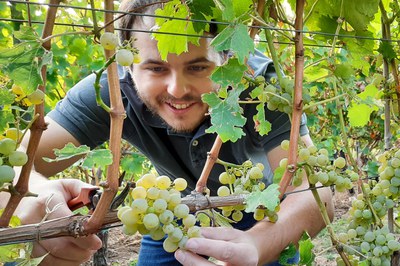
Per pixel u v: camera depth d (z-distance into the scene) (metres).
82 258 1.26
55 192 1.36
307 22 1.73
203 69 1.74
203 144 2.15
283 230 1.55
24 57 0.87
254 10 1.27
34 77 0.87
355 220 1.63
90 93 2.32
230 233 1.29
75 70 4.66
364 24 1.59
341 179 1.41
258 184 1.35
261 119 1.34
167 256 2.98
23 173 0.93
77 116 2.29
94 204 1.20
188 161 2.36
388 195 1.61
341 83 1.51
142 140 2.41
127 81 2.28
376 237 1.54
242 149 2.24
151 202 1.08
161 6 1.58
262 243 1.42
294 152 1.26
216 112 1.18
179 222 1.62
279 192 1.16
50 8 0.88
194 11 1.30
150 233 1.11
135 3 1.70
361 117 1.92
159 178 1.11
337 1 1.60
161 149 2.36
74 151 0.93
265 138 2.09
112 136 0.94
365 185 1.67
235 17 1.21
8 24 3.44
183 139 2.23
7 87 1.03
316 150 1.42
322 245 6.61
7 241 0.92
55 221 0.95
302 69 1.28
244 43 1.09
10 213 0.93
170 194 1.11
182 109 1.92
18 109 0.94
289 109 1.33
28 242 0.96
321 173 1.39
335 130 7.75
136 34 1.75
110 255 7.32
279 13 1.36
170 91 1.81
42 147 2.20
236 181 1.41
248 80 1.36
